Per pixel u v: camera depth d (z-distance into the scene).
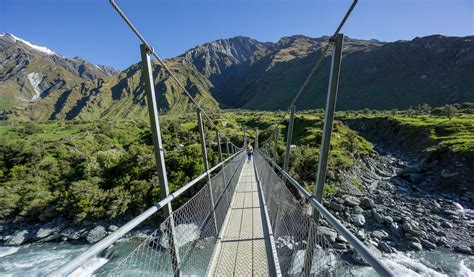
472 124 27.48
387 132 38.47
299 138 26.69
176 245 1.77
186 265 2.12
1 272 10.98
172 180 15.30
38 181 19.36
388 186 17.56
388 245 9.78
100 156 21.20
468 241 10.33
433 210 13.48
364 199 13.71
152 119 1.78
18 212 15.98
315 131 26.59
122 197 14.91
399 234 10.60
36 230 14.54
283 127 33.69
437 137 27.08
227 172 5.36
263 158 6.19
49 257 12.12
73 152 26.20
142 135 37.31
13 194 17.05
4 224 15.53
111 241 0.96
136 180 16.17
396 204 14.20
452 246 9.92
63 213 15.27
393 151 32.03
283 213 2.70
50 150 27.41
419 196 15.84
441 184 17.33
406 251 9.59
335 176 16.36
